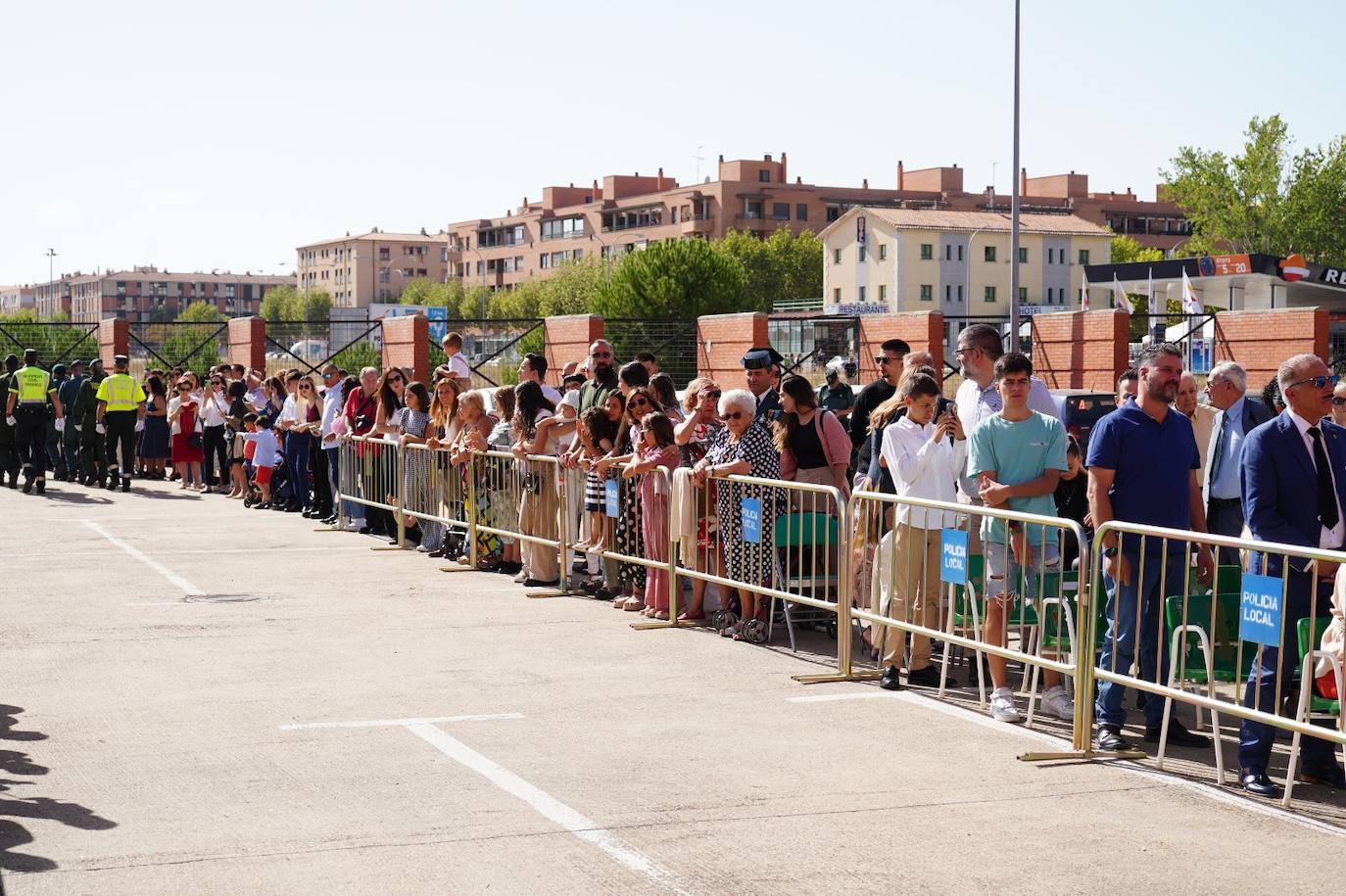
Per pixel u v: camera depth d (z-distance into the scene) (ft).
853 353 107.24
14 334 108.47
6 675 28.09
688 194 436.35
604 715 24.91
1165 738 21.97
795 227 438.81
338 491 55.72
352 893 15.89
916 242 338.54
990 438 24.98
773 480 30.73
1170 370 22.74
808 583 30.86
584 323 101.14
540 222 510.17
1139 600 22.13
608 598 37.99
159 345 104.99
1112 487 23.26
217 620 34.63
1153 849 17.69
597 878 16.40
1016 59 102.58
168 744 22.63
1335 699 20.21
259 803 19.40
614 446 36.81
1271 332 102.99
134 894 15.83
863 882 16.34
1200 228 303.89
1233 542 20.31
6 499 67.92
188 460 74.13
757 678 28.25
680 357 108.27
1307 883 16.46
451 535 46.14
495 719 24.53
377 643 31.65
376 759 21.79
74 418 75.87
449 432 46.14
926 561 26.84
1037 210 452.76
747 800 19.70
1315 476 21.56
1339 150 289.74
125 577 42.06
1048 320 105.50
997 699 24.90
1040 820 18.92
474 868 16.76
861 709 25.59
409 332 100.58
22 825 18.31
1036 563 24.93
